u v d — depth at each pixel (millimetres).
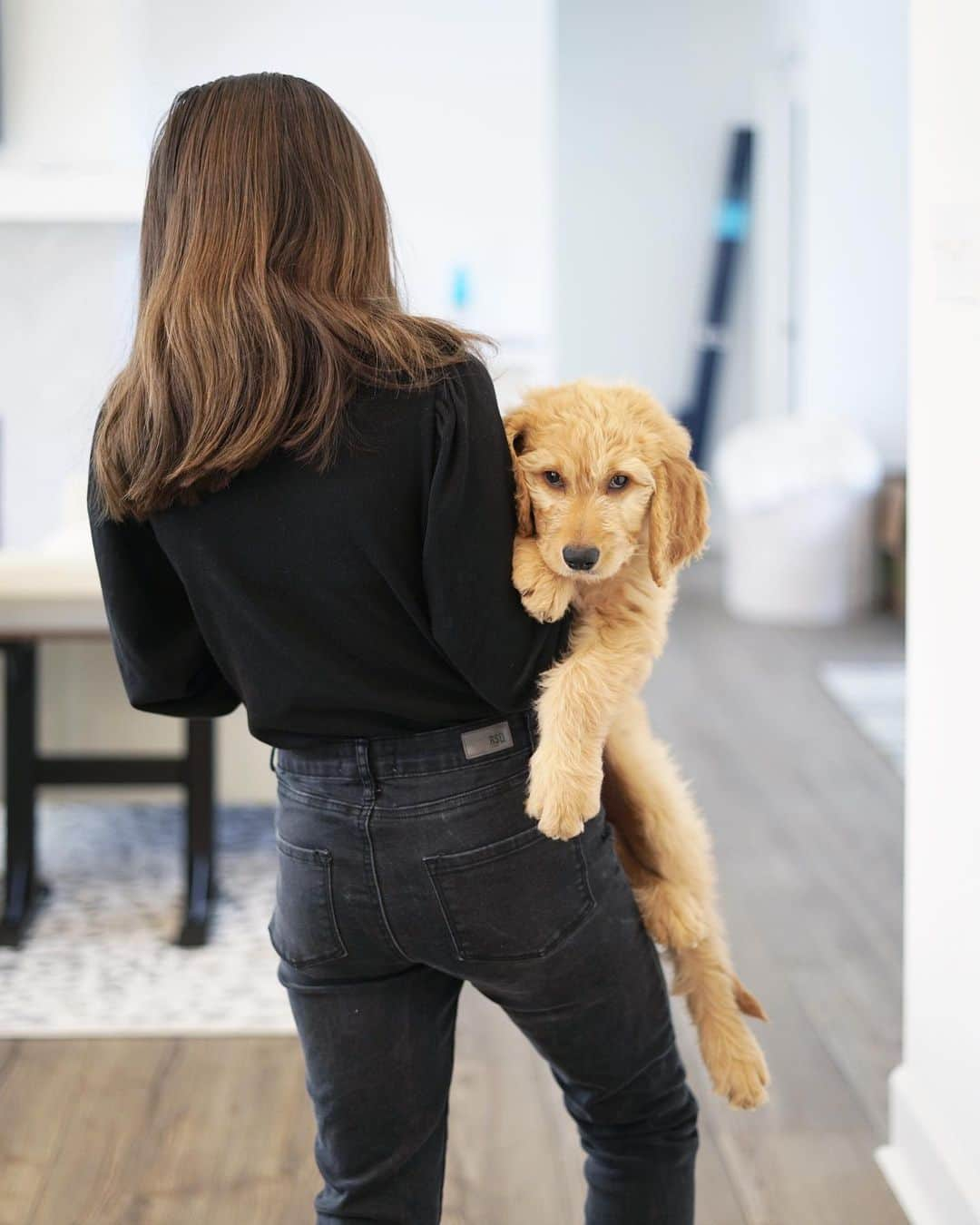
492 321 5793
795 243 7609
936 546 1884
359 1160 1272
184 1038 2523
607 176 8336
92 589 2910
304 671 1149
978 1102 1777
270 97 1138
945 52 1781
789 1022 2572
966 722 1790
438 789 1171
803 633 6246
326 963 1233
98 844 3588
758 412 8219
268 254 1109
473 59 5613
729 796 3975
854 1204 1983
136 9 4746
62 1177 2064
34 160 4625
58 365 4820
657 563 1229
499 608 1119
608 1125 1345
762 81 7988
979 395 1704
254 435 1072
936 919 1929
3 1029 2553
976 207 1687
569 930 1208
